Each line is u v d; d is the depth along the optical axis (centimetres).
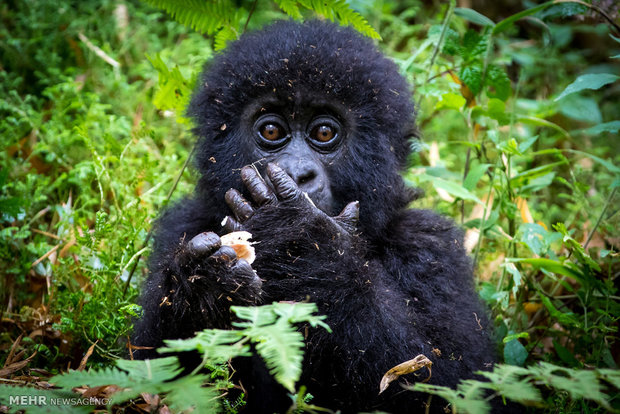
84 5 1549
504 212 976
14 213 867
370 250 816
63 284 890
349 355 673
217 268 636
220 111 809
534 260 841
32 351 787
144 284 798
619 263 972
